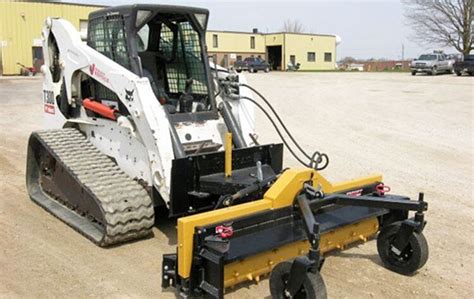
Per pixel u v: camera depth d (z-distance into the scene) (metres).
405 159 9.66
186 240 3.89
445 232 5.88
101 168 5.77
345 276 4.74
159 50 6.58
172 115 5.71
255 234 4.22
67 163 5.78
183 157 5.15
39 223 6.04
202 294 3.97
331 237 4.95
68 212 6.22
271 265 4.37
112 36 5.99
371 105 17.58
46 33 6.99
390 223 5.19
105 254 5.16
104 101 6.19
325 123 13.80
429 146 10.80
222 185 4.96
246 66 47.38
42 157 6.84
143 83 5.23
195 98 6.30
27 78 32.06
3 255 5.11
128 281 4.59
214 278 3.84
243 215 4.17
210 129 5.90
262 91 23.23
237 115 6.17
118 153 5.96
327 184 4.82
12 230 5.80
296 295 3.79
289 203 4.42
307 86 26.19
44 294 4.34
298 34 60.44
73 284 4.52
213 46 55.34
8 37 36.00
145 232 5.39
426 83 27.31
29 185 7.01
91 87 6.42
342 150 10.44
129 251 5.23
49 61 7.08
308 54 62.31
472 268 4.97
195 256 3.92
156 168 5.19
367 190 5.21
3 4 35.47
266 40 60.69
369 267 4.94
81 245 5.38
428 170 8.82
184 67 6.43
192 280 3.95
